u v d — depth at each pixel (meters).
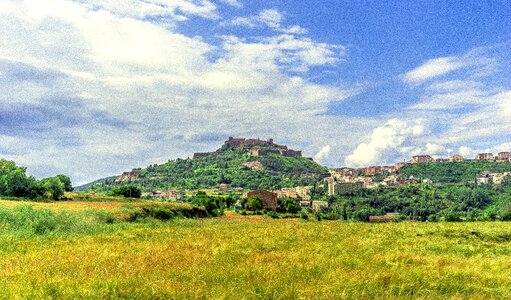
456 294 9.82
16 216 25.47
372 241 20.72
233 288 9.15
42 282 9.50
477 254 16.97
